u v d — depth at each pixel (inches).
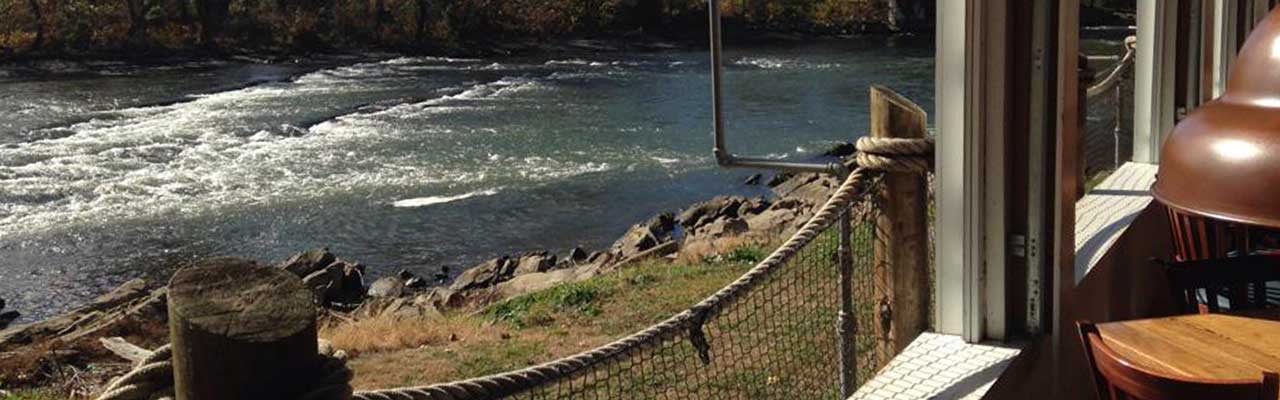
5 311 512.1
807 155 824.3
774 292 223.6
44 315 510.6
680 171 793.6
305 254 562.6
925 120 121.4
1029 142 115.0
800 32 1924.2
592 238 631.2
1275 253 129.7
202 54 1573.6
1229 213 107.3
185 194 707.4
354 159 819.4
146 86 1218.0
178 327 54.6
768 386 194.4
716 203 659.4
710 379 202.8
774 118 1000.2
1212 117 114.1
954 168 115.1
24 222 642.8
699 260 432.1
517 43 1772.9
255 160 808.3
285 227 647.1
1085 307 135.7
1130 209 170.1
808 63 1462.8
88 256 591.8
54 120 954.7
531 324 341.1
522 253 602.9
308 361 55.8
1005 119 113.8
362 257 598.5
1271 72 110.6
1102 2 1702.8
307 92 1179.9
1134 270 163.0
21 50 1472.7
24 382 332.5
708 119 995.9
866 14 1987.0
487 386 81.3
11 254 591.8
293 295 56.7
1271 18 116.0
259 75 1357.0
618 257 547.2
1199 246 142.7
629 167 805.2
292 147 857.5
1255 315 113.6
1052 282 119.3
